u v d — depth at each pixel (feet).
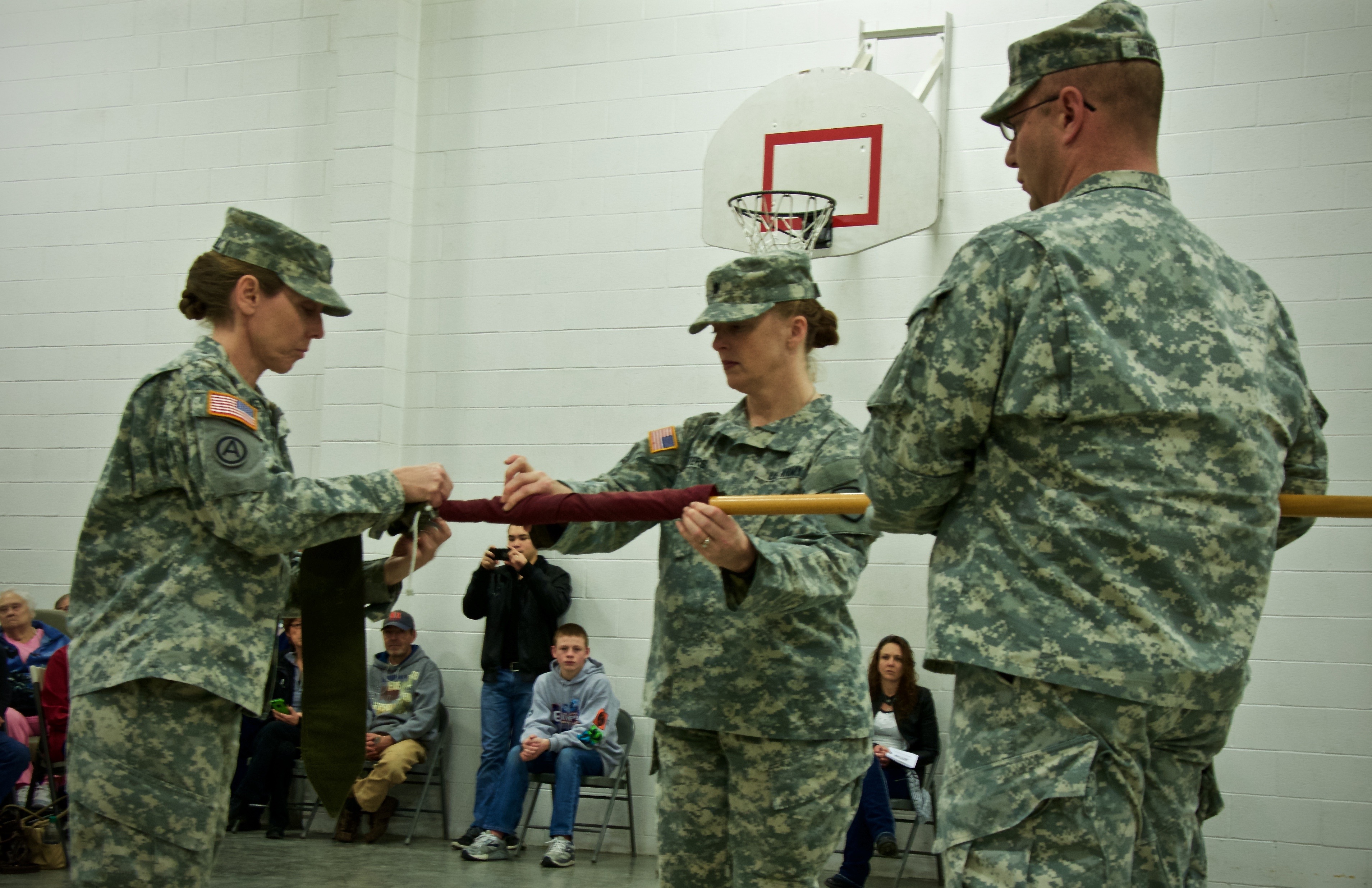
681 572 7.98
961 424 5.20
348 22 24.00
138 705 6.77
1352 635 18.48
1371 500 5.80
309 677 7.79
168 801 6.73
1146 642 4.76
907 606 20.34
